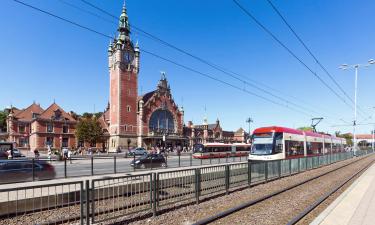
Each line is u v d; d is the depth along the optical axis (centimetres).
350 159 4603
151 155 2716
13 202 848
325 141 3991
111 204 923
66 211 866
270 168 1909
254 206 1120
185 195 1169
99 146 7481
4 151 2720
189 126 9512
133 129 7556
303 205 1147
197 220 934
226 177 1421
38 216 844
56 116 6956
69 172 2244
